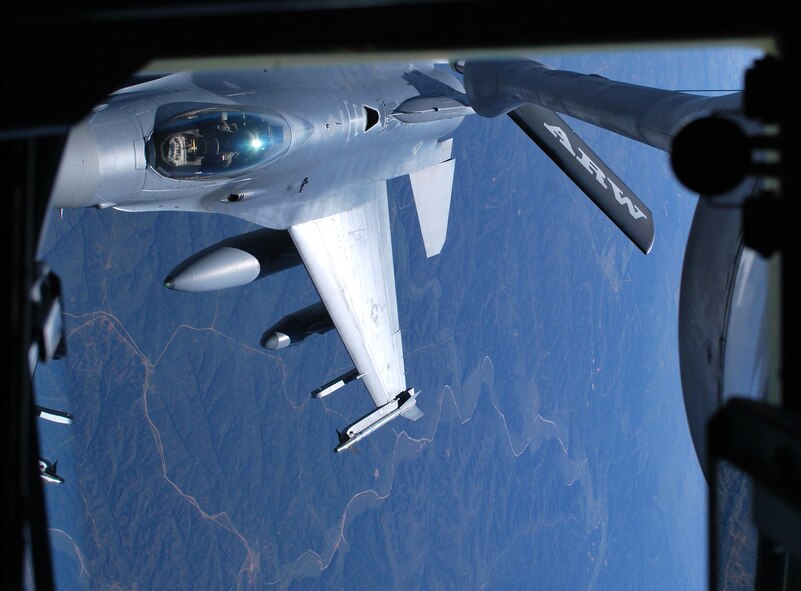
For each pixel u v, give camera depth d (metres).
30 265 2.35
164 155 14.18
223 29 2.23
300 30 2.28
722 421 2.82
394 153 20.16
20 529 2.26
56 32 2.09
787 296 2.72
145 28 2.20
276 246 20.11
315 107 16.42
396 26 2.29
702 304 5.03
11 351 2.27
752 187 3.33
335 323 20.42
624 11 2.25
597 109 8.55
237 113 14.77
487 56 2.39
